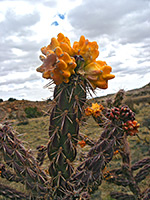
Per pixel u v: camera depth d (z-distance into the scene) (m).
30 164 1.52
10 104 19.03
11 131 1.54
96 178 1.40
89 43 1.29
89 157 1.42
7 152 1.49
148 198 2.25
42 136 7.33
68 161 1.37
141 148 4.92
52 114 1.35
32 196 1.58
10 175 1.68
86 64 1.29
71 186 1.41
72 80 1.25
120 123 1.37
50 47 1.29
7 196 1.76
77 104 1.29
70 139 1.32
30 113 13.26
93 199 3.16
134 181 2.31
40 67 1.21
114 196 2.47
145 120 7.55
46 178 1.56
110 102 2.00
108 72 1.28
